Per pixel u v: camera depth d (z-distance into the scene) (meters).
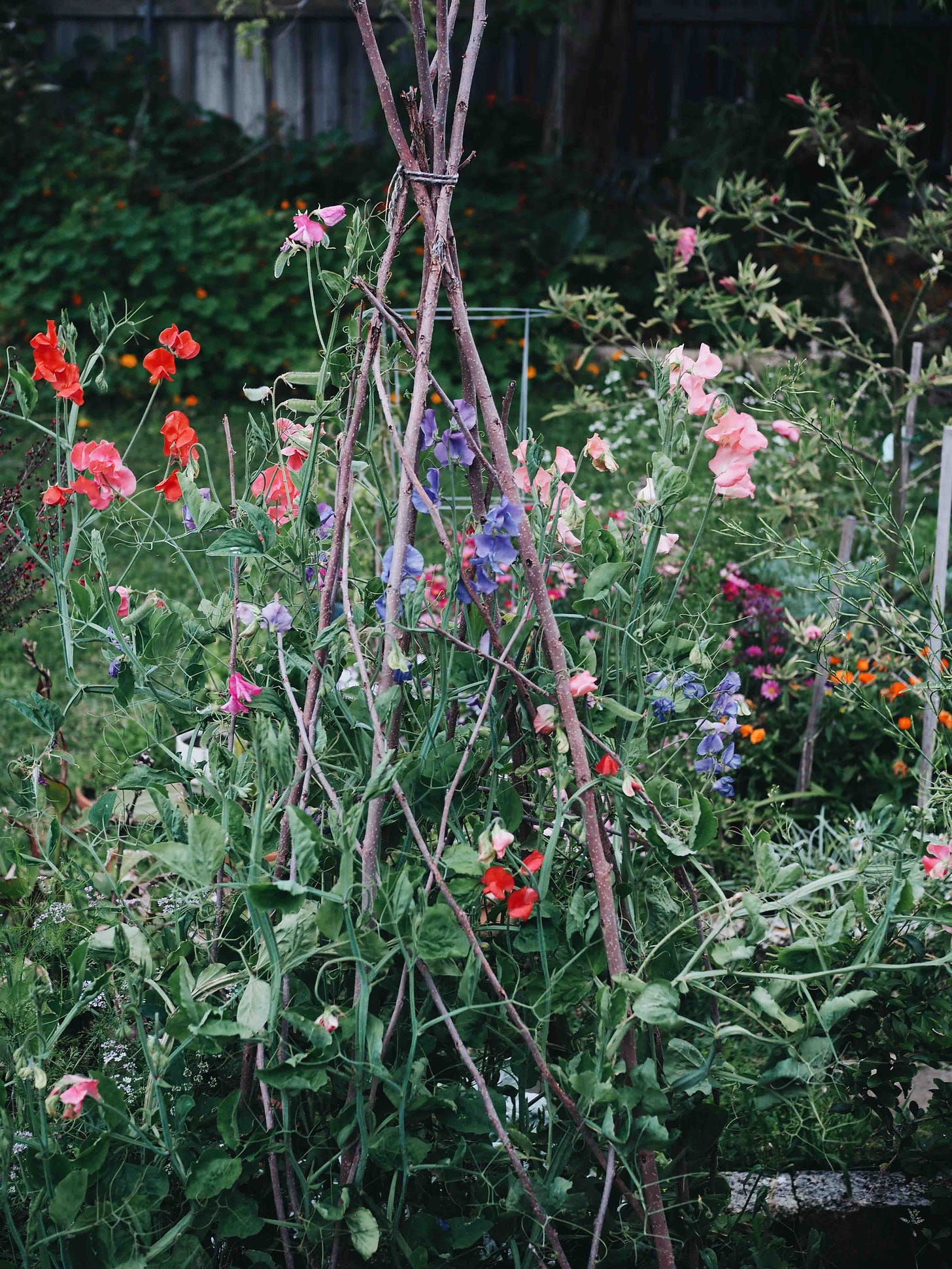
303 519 1.70
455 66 9.54
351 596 1.78
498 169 9.67
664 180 10.11
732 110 8.84
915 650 2.42
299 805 1.59
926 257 3.75
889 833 2.11
